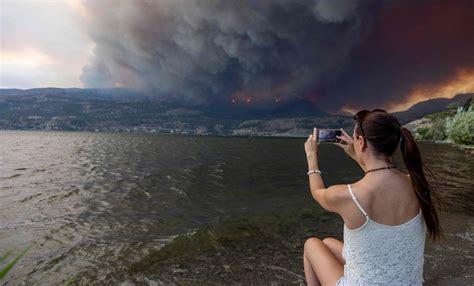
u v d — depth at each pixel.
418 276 2.24
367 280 2.19
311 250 2.92
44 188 18.05
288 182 19.83
